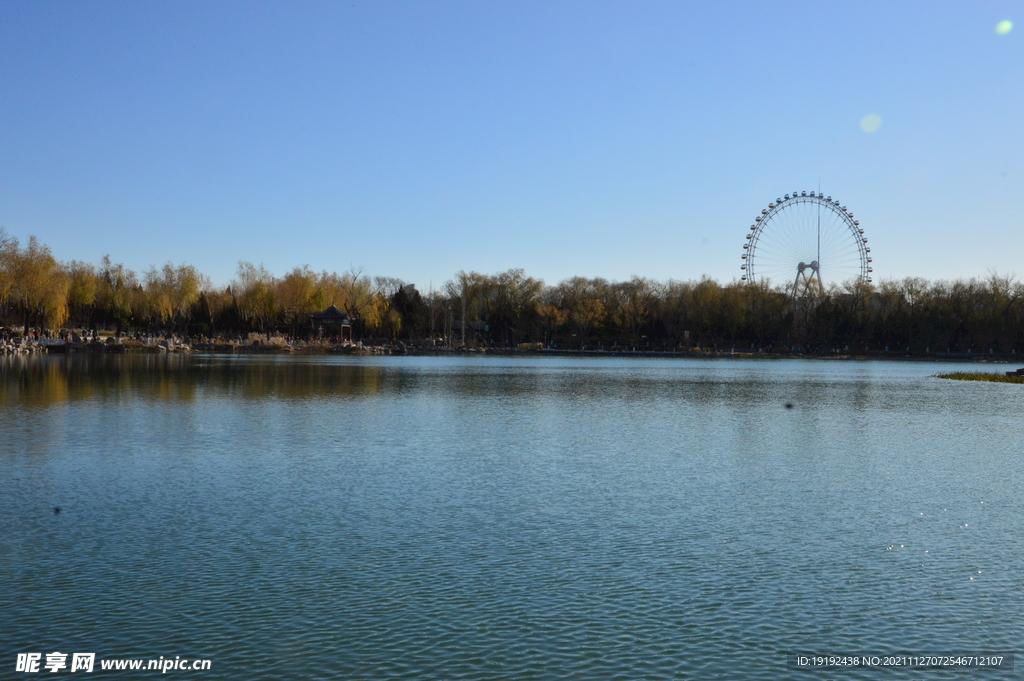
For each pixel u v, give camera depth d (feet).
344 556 68.85
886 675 49.11
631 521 81.25
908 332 640.58
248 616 56.29
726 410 190.39
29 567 65.46
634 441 135.64
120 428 141.18
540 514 83.71
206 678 48.08
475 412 178.60
